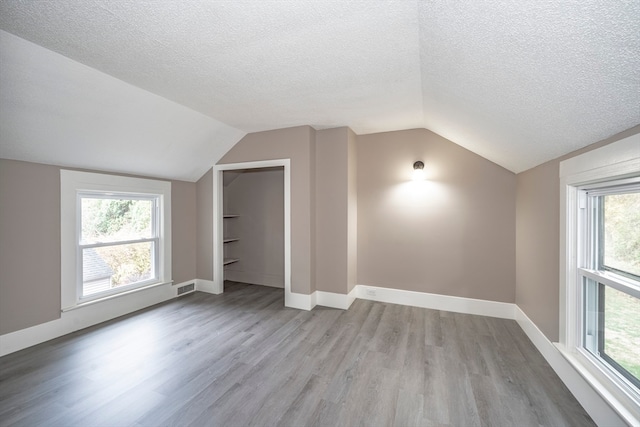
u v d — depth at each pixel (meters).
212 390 1.80
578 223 1.76
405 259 3.40
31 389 1.80
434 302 3.27
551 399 1.70
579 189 1.76
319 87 2.25
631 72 0.96
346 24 1.47
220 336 2.58
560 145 1.77
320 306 3.38
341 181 3.29
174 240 3.73
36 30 1.53
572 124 1.48
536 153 2.11
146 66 1.94
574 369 1.69
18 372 1.99
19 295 2.33
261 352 2.29
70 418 1.55
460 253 3.15
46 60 1.78
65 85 1.99
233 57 1.81
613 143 1.35
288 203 3.37
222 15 1.40
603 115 1.27
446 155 3.20
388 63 1.88
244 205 4.60
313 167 3.37
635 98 1.06
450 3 1.12
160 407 1.64
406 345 2.39
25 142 2.20
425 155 3.29
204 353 2.27
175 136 3.04
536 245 2.34
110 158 2.83
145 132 2.77
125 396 1.74
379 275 3.52
